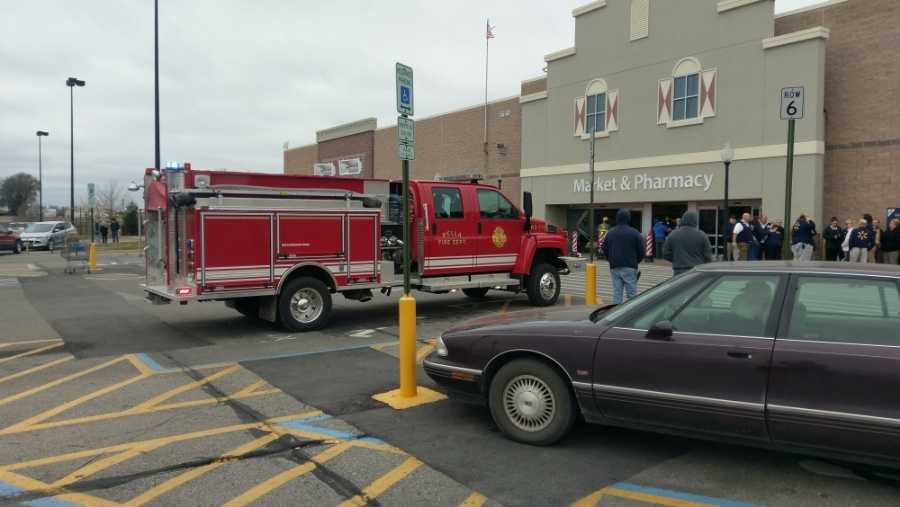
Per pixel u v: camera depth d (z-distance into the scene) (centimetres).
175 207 926
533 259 1237
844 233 1719
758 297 435
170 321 1102
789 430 406
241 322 1087
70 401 627
